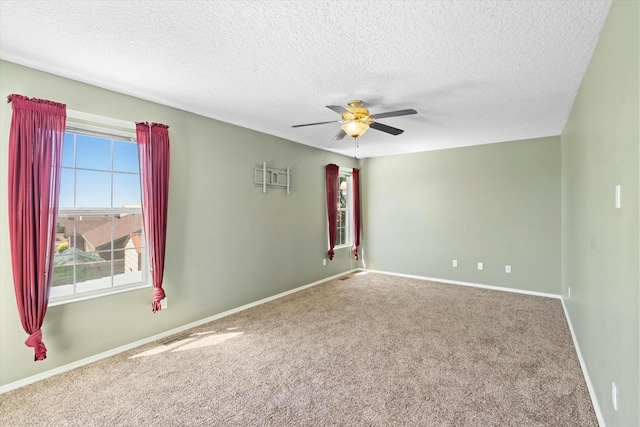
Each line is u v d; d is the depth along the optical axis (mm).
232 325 3549
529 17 1770
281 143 4719
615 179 1623
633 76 1328
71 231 2670
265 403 2121
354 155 6238
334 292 4898
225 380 2404
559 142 4551
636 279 1310
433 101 3152
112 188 2918
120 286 2945
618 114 1557
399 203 6070
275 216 4617
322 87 2811
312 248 5340
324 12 1735
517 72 2488
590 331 2299
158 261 3047
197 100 3148
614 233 1643
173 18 1801
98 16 1782
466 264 5348
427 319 3707
